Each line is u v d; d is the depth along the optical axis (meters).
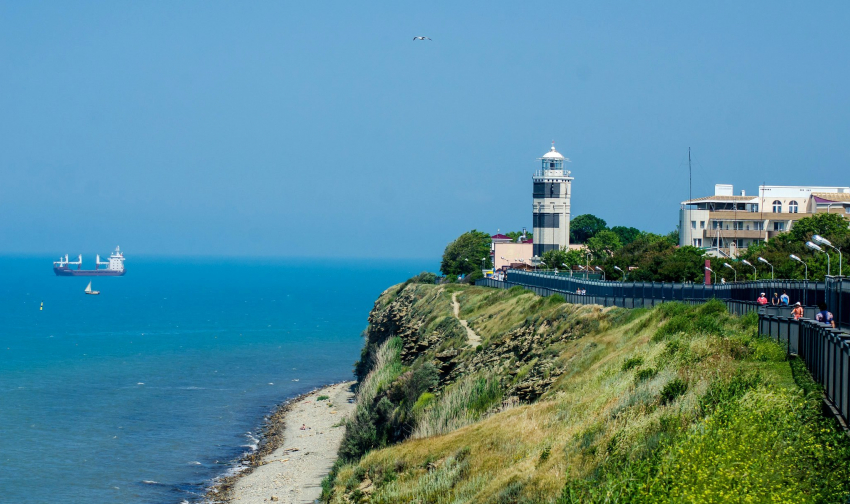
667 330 104.12
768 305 101.19
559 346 131.38
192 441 182.38
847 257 185.50
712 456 52.94
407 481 95.00
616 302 157.88
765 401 58.94
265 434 190.12
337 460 149.00
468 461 91.06
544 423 92.44
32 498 139.88
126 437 184.75
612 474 63.88
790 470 48.75
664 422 67.75
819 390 60.59
